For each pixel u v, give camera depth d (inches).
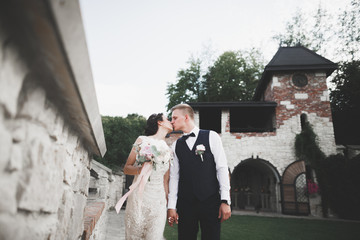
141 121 664.4
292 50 552.7
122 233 201.5
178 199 93.8
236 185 585.0
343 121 666.2
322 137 478.9
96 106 40.9
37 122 29.7
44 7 16.3
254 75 869.8
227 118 506.3
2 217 23.0
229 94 838.5
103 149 74.7
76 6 20.5
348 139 668.1
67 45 20.7
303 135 470.6
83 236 71.2
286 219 359.9
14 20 18.8
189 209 89.0
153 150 81.7
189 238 89.3
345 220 386.6
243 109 577.6
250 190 554.6
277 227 278.1
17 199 25.8
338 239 221.5
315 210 443.5
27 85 25.9
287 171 458.6
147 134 93.1
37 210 31.7
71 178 52.3
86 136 54.3
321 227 290.0
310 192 447.2
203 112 593.6
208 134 96.5
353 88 641.0
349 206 412.5
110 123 611.8
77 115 39.4
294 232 249.9
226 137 492.7
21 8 17.1
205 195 88.1
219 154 92.7
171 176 98.1
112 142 591.8
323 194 439.5
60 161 40.9
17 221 26.5
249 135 490.3
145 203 79.2
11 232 25.0
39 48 21.8
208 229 86.3
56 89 30.4
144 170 81.2
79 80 27.1
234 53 892.0
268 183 548.4
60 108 36.7
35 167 29.9
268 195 526.0
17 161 25.2
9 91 22.3
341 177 430.0
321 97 496.7
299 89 503.5
